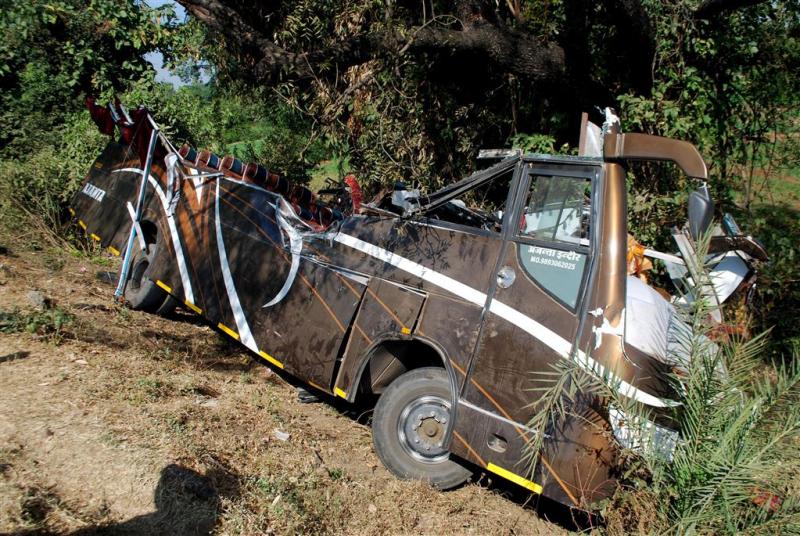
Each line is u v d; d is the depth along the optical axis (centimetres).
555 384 437
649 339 448
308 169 1097
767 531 392
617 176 452
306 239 580
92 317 648
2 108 1117
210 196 660
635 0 796
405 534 432
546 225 470
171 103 1049
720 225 636
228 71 947
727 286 576
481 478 513
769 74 948
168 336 673
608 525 427
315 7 795
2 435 408
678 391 426
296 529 398
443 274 493
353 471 494
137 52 1115
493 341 462
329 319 541
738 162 968
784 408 414
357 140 802
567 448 434
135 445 430
